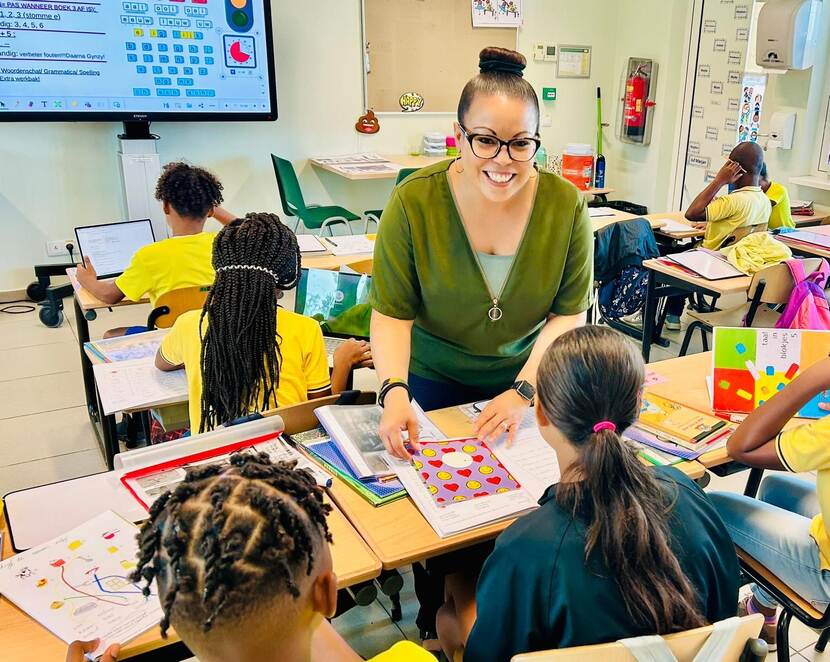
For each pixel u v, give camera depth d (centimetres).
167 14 461
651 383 206
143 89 468
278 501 79
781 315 321
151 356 224
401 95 578
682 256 355
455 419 179
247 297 171
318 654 106
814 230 418
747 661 104
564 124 650
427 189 164
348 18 543
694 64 579
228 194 542
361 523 141
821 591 158
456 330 180
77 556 127
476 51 591
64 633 112
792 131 501
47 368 391
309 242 362
